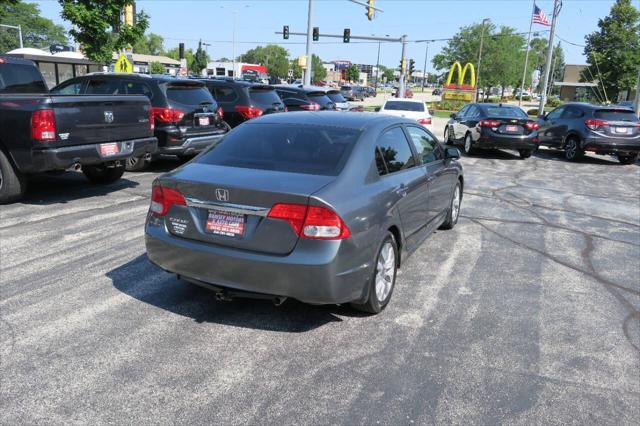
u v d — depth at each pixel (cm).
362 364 343
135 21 1680
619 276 536
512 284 499
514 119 1485
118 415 283
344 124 446
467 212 798
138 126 784
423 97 8306
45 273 473
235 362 339
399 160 473
